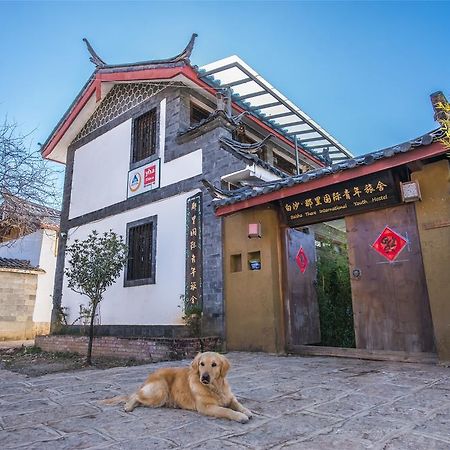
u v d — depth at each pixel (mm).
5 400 3656
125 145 10617
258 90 9594
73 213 11859
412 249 5797
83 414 3137
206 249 7887
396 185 5723
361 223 6336
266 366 5367
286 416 3000
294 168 13461
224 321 7340
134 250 9586
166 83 9797
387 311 5938
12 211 8648
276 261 7023
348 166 5648
